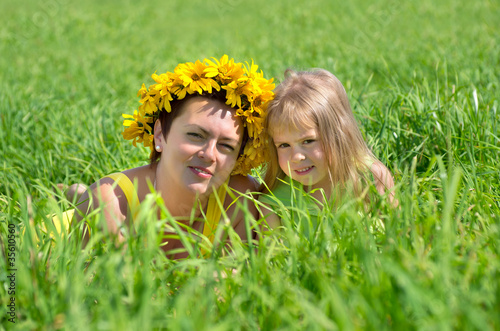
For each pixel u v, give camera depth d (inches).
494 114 147.9
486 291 69.0
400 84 185.5
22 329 69.9
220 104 102.0
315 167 111.2
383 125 140.0
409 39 399.2
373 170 115.0
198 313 66.0
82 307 71.6
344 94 116.3
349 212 86.4
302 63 317.7
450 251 72.9
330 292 66.3
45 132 185.9
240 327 71.9
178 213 108.3
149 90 106.3
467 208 96.5
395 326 63.8
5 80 298.5
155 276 79.8
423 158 139.6
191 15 705.6
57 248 82.0
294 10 650.8
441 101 162.2
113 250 82.4
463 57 269.1
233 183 113.6
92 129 180.1
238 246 85.7
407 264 69.8
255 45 438.9
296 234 91.4
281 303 73.4
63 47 472.1
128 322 64.2
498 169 114.9
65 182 148.9
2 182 142.2
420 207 95.8
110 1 830.5
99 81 303.6
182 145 101.0
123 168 152.9
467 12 517.3
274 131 109.6
